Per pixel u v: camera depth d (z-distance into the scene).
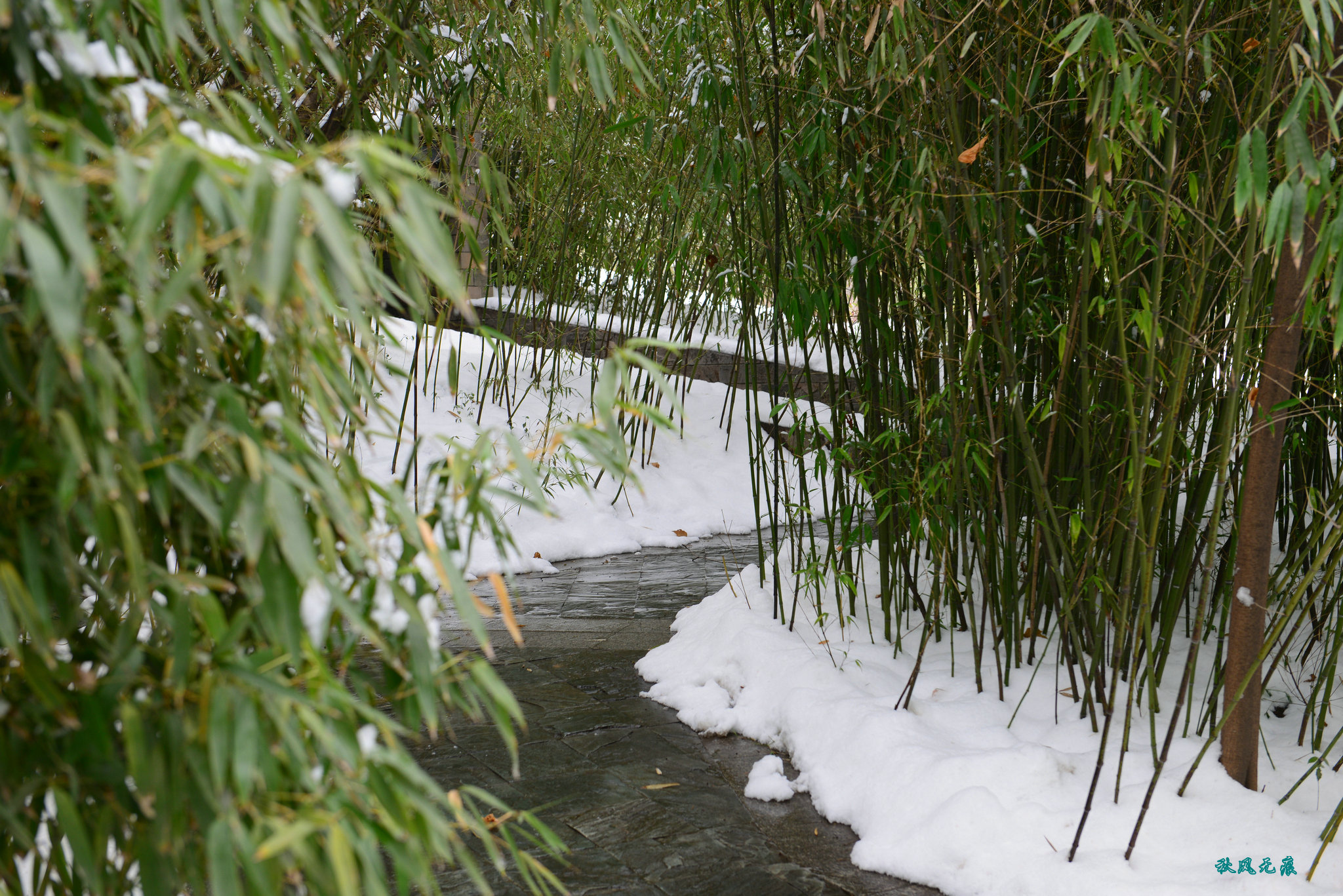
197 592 0.93
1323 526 2.17
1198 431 2.40
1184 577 2.37
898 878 2.08
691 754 2.72
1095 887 1.87
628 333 6.40
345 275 0.85
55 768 0.96
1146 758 2.22
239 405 0.92
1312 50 1.72
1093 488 2.54
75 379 0.82
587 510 5.50
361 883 1.01
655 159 5.04
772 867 2.12
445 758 2.65
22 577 0.91
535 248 6.08
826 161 2.88
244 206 0.75
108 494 0.85
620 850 2.18
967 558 2.64
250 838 0.87
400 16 2.29
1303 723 2.23
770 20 2.70
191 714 0.91
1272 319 1.92
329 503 0.96
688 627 3.65
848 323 3.10
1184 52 1.75
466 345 6.66
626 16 1.80
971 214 2.23
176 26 0.97
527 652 3.58
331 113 2.57
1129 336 2.38
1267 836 1.92
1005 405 2.51
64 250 0.80
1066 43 2.20
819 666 2.88
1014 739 2.40
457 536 1.12
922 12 2.30
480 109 3.65
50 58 0.86
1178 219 1.95
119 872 1.07
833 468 3.13
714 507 5.88
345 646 1.11
